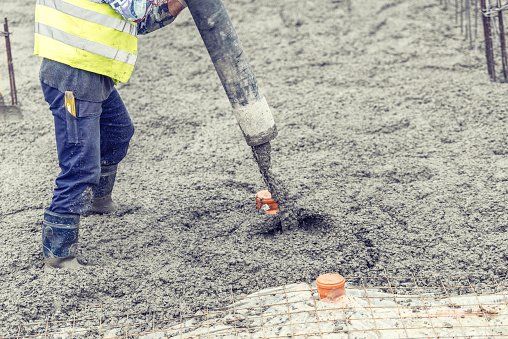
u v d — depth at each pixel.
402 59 14.30
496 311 8.17
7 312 8.45
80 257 9.38
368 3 16.25
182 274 9.01
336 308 8.19
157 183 10.93
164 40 15.36
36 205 10.42
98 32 8.48
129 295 8.73
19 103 13.11
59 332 8.21
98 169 8.99
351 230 9.64
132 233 9.83
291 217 9.71
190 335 8.07
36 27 8.66
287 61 14.45
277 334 7.94
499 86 13.14
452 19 15.58
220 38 8.97
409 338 7.74
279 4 16.42
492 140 11.51
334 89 13.41
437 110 12.51
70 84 8.57
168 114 12.82
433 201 10.12
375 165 11.09
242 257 9.27
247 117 9.26
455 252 9.14
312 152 11.54
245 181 10.88
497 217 9.70
